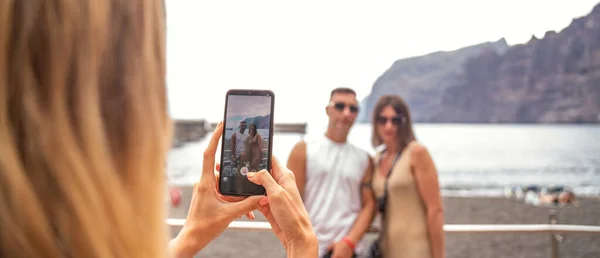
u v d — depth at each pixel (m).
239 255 5.34
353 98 2.72
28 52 0.36
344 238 2.60
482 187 28.44
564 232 2.85
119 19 0.40
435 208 2.57
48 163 0.34
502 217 10.79
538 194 14.12
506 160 50.22
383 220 2.72
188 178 25.62
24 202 0.33
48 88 0.36
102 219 0.36
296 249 0.75
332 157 2.69
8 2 0.35
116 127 0.40
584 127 103.69
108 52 0.39
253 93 1.05
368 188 2.75
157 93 0.43
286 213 0.75
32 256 0.34
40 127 0.35
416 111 126.69
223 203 0.85
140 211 0.40
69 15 0.37
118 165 0.40
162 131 0.43
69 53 0.37
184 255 0.82
